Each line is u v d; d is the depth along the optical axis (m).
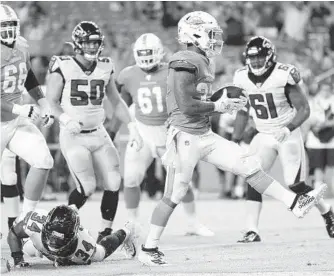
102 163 24.52
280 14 53.59
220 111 19.47
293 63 49.16
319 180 42.41
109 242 21.17
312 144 42.16
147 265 19.92
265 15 53.28
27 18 51.81
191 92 19.16
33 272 19.12
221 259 21.23
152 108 27.81
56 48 49.38
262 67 25.62
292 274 17.81
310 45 51.81
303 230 29.77
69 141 24.12
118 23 52.66
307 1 54.41
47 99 23.88
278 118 26.31
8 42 21.86
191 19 20.00
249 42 25.62
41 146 22.33
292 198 19.86
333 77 44.78
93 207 38.47
